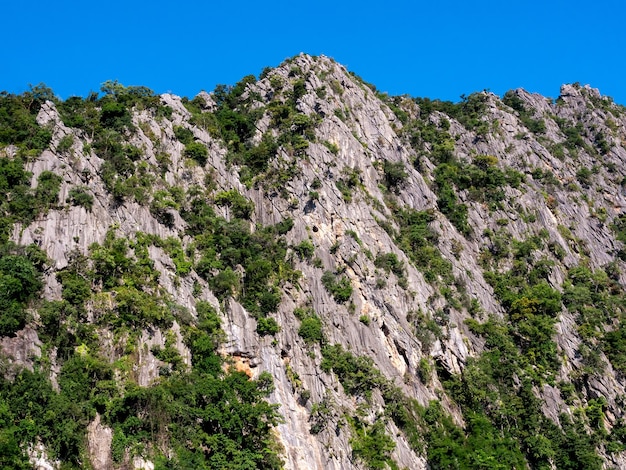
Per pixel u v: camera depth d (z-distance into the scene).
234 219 115.81
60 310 87.50
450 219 145.75
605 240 169.12
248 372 98.56
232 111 142.50
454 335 121.50
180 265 102.19
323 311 110.00
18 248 90.31
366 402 102.06
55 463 77.38
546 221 159.50
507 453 108.94
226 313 101.69
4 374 79.75
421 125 172.38
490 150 172.62
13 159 101.38
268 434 91.56
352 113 151.12
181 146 121.88
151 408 84.12
